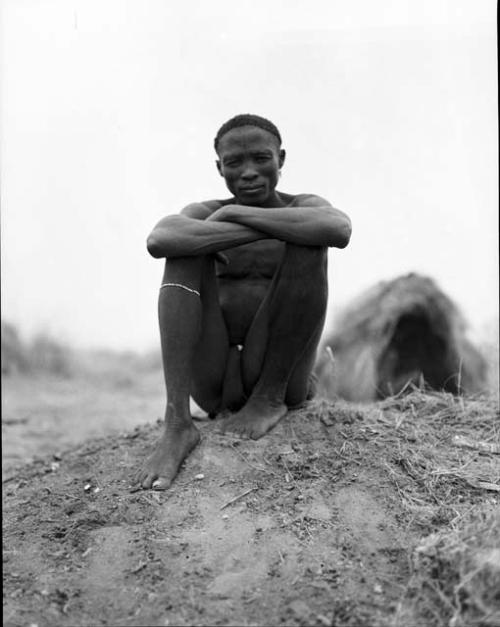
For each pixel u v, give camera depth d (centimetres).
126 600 271
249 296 367
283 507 309
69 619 265
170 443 334
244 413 355
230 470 329
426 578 263
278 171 366
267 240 372
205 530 299
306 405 381
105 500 325
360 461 334
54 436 685
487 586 243
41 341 996
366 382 595
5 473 465
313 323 344
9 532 317
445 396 419
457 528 288
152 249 334
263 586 271
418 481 325
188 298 337
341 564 279
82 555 296
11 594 278
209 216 360
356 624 252
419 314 618
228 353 367
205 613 262
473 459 348
